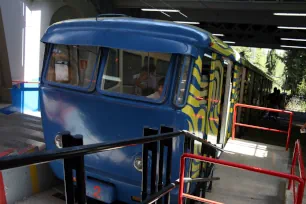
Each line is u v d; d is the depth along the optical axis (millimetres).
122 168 3539
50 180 4746
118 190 3596
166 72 3314
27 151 4574
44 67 4039
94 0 11844
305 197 4398
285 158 6449
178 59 3291
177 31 3223
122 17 3688
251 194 4703
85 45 3643
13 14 8383
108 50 3582
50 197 4422
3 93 8289
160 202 2525
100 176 3680
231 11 12742
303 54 30625
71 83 3814
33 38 9094
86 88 3668
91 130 3668
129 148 3457
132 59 3449
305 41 17750
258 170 2764
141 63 3406
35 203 4164
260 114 16391
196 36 3193
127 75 3477
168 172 2637
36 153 1066
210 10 12945
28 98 8945
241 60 6758
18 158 987
